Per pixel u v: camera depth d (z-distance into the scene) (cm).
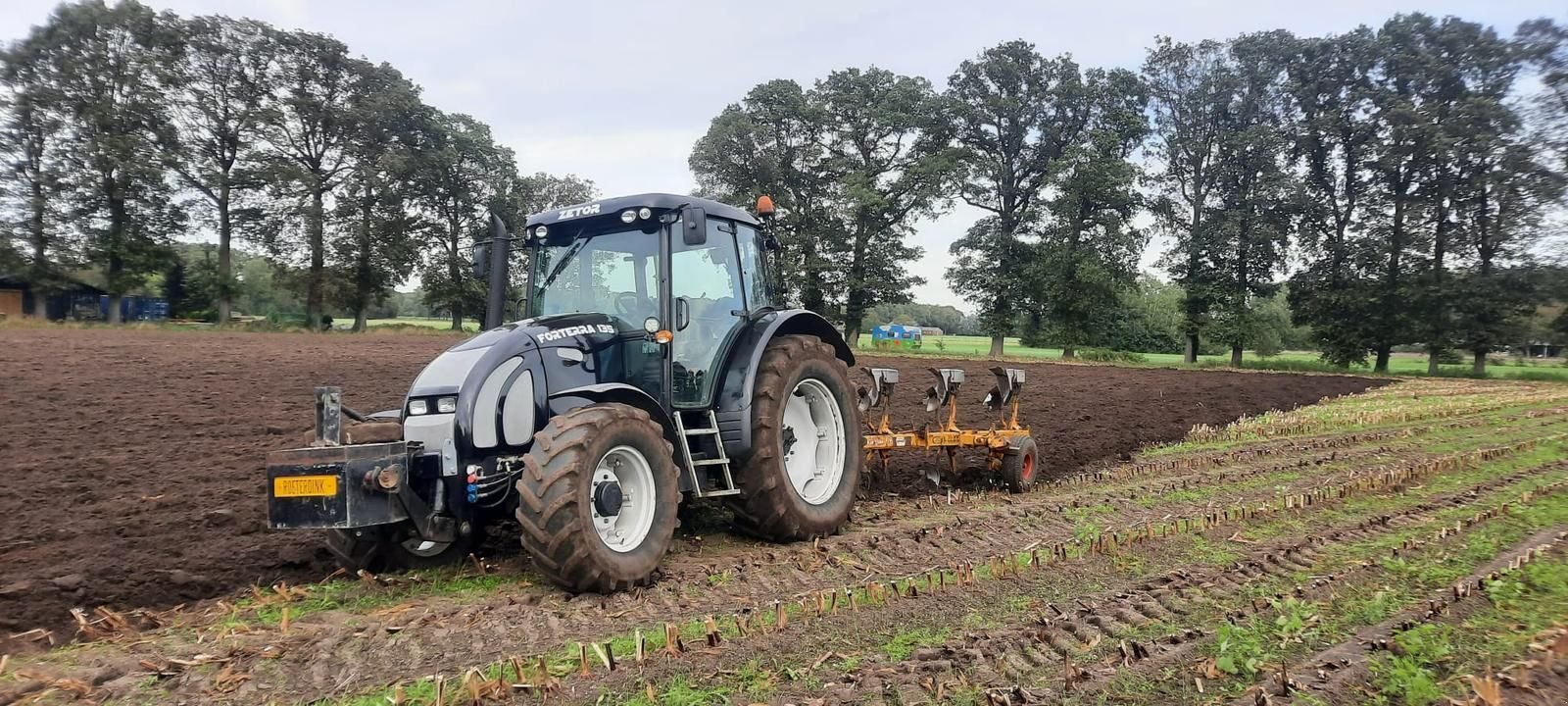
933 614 445
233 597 475
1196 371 3250
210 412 1192
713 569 528
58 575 494
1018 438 844
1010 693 340
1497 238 3484
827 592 466
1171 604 459
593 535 459
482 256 623
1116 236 3978
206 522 625
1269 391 2217
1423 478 875
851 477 657
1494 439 1198
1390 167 3606
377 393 1433
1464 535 613
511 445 499
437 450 483
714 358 593
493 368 498
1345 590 483
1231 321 3909
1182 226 4128
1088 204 4109
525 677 355
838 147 4650
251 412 1202
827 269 4406
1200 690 350
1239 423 1470
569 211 599
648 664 372
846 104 4528
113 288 4147
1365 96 3747
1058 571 529
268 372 1736
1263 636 409
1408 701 339
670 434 544
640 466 502
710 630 401
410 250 4497
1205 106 4103
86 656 388
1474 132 3472
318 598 472
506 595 474
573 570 455
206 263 4434
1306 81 3938
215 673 368
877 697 340
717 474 589
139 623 433
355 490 443
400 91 4569
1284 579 513
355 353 2344
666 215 569
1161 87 4209
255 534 597
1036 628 419
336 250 4362
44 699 340
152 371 1675
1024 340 4322
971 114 4388
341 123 4481
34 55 4212
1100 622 429
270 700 342
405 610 448
